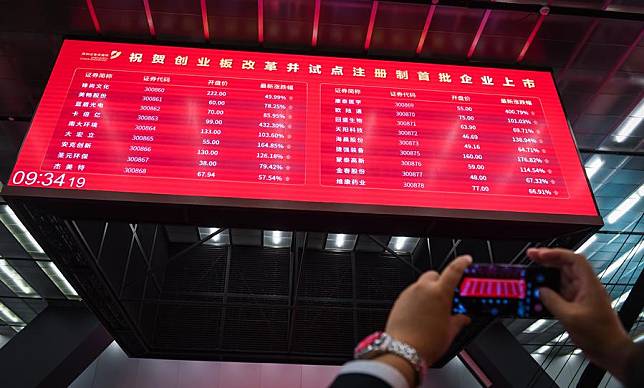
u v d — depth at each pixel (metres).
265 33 7.43
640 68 8.08
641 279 7.29
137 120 6.05
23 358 14.15
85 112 6.04
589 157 11.10
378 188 5.79
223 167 5.78
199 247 15.79
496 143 6.32
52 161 5.59
